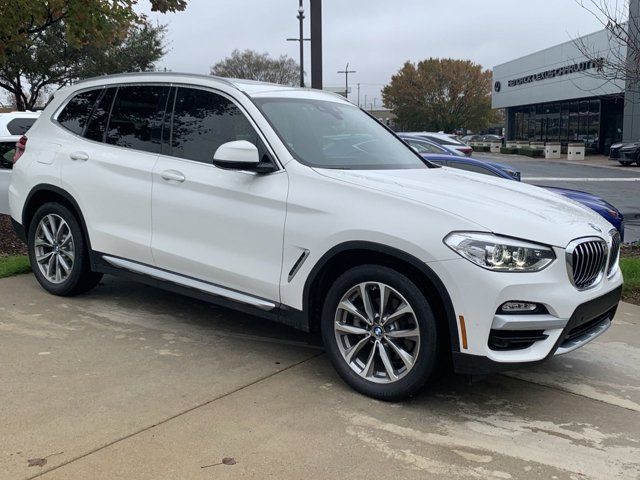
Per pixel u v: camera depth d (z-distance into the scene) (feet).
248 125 14.70
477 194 13.15
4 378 13.24
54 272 18.92
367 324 12.81
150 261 16.06
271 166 14.02
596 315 12.94
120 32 34.83
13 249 26.09
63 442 10.80
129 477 9.86
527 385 14.01
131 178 16.28
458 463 10.62
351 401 12.78
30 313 17.43
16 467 9.99
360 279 12.71
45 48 74.28
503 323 11.39
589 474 10.42
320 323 13.92
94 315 17.47
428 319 11.93
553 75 150.51
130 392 12.80
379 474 10.19
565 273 11.85
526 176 79.77
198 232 14.98
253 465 10.32
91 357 14.55
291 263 13.48
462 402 12.99
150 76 16.93
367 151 15.72
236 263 14.37
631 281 22.12
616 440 11.62
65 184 17.67
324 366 14.57
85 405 12.16
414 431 11.66
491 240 11.46
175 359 14.64
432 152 42.47
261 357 14.97
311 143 14.83
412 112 249.55
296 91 16.81
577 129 150.82
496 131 306.14
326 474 10.14
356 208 12.65
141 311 17.97
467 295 11.42
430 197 12.38
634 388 14.02
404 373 12.39
